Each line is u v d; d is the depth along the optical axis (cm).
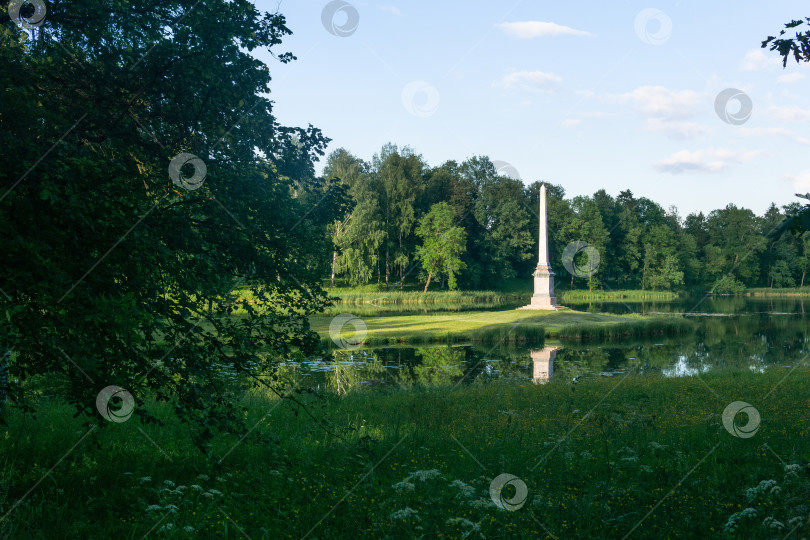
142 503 591
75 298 497
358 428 1015
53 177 518
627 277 9025
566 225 8356
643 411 1155
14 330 559
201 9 720
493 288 8094
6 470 652
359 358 2461
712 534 525
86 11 674
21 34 660
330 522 574
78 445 793
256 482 699
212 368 704
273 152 836
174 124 720
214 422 653
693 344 3067
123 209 570
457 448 874
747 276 9800
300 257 815
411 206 7194
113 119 666
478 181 8806
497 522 555
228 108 746
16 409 959
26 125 574
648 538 525
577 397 1365
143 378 611
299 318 786
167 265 665
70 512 560
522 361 2459
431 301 6259
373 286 6775
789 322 4312
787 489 613
